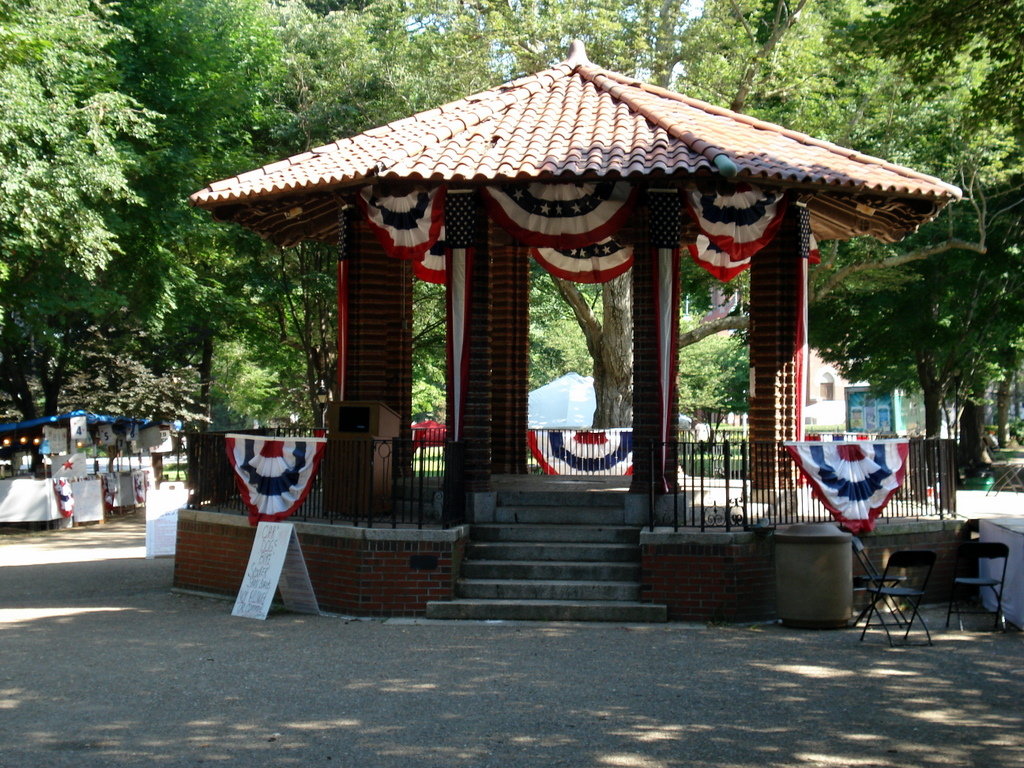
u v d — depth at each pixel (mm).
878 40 14812
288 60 28797
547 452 19547
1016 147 25812
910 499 12461
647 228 11812
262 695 7887
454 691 7973
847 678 8391
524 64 24953
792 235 12664
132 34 24094
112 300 23297
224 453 13391
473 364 12148
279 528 11609
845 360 35844
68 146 19797
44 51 19938
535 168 11312
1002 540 11250
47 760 6395
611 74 15133
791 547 10492
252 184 12648
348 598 11172
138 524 25891
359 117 28641
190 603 12289
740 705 7574
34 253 21141
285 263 29641
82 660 9133
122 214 23172
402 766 6273
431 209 11984
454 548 11141
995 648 9602
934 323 31922
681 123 12500
